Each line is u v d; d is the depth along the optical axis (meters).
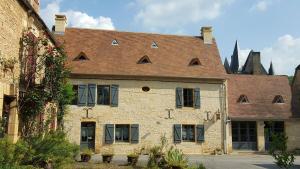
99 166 14.34
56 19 25.47
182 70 24.34
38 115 12.66
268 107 26.08
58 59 13.59
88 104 22.34
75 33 25.64
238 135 25.19
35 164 9.58
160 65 24.42
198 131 23.48
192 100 23.92
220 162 18.47
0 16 9.73
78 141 21.88
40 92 12.24
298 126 25.59
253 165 17.16
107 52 24.64
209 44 27.58
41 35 13.72
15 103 11.08
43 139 10.66
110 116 22.48
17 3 11.05
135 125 22.64
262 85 27.78
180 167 13.90
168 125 23.06
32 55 12.20
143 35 26.95
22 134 11.62
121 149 22.30
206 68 24.95
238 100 26.16
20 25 11.41
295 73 28.77
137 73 23.11
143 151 22.25
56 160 10.45
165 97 23.31
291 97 27.16
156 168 14.36
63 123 19.58
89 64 23.22
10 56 10.59
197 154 23.19
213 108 23.95
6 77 10.34
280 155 8.63
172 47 26.48
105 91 22.86
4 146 8.52
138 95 23.00
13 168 8.02
